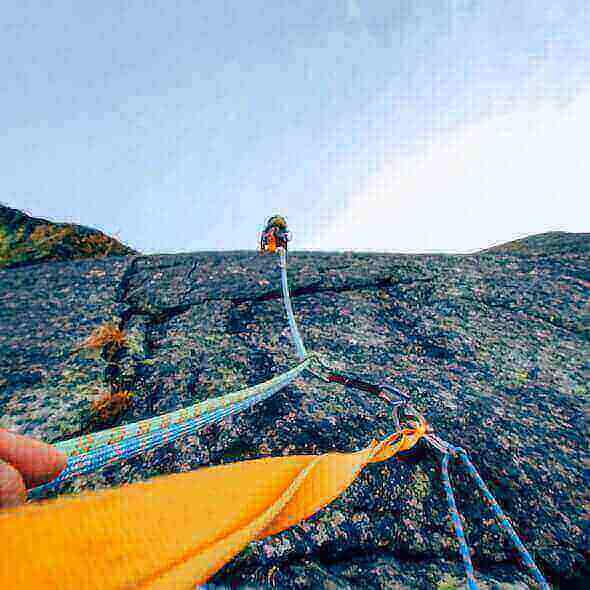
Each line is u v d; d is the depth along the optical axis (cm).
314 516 181
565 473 217
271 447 223
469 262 536
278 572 159
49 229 654
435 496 197
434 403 270
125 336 354
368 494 194
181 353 327
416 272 499
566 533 185
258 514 55
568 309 416
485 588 161
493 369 323
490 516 190
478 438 237
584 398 286
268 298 433
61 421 251
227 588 153
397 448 125
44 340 346
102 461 79
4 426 245
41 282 470
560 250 577
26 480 57
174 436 95
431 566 170
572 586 170
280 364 315
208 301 417
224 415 115
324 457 78
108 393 279
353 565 168
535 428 251
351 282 470
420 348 356
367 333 376
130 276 484
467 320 402
